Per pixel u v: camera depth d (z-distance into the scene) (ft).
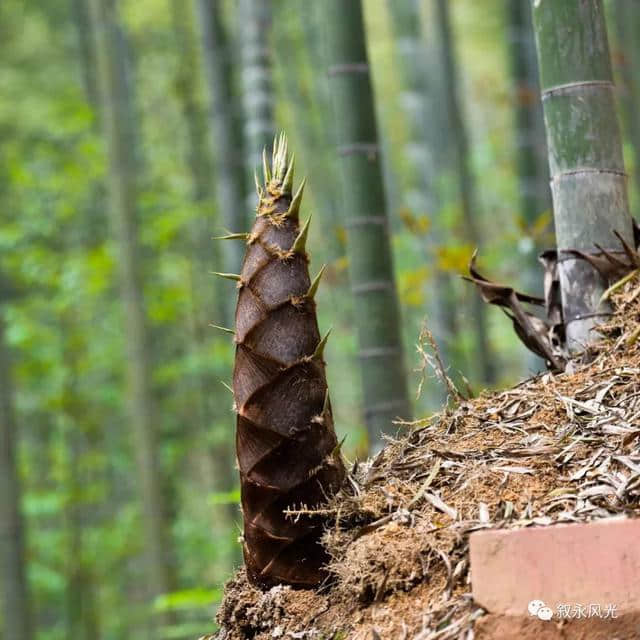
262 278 11.46
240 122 42.47
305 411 11.34
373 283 19.61
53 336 53.26
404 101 56.65
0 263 54.54
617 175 14.19
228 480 52.54
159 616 34.94
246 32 30.25
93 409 58.75
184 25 59.47
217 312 51.90
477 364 41.22
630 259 13.85
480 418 12.94
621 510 10.58
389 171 61.98
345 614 10.94
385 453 12.98
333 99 20.47
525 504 11.06
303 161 66.64
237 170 36.19
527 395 13.09
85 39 57.82
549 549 9.86
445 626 10.16
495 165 74.28
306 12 61.46
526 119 36.47
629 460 11.20
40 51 69.41
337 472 11.55
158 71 68.69
